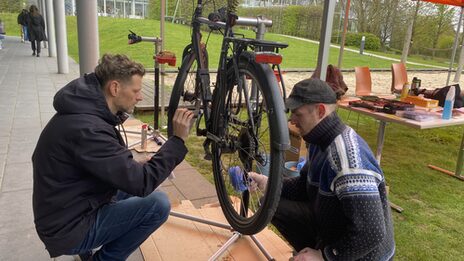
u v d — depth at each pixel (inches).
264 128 67.9
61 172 55.2
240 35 76.9
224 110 74.5
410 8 808.3
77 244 59.1
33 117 186.7
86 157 53.7
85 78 57.9
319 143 58.9
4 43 619.5
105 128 55.3
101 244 64.3
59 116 55.9
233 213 78.4
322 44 104.3
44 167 55.7
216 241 85.4
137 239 68.3
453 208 124.5
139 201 65.9
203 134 82.7
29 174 119.4
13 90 252.1
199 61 86.6
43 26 452.8
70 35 744.3
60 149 54.4
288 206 75.5
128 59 59.3
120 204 64.9
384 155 179.8
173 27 699.4
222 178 83.9
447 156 183.5
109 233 63.6
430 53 815.1
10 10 1072.8
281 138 56.3
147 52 478.6
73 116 54.6
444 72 584.7
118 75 56.9
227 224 89.4
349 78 435.2
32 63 396.8
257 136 67.9
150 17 1030.4
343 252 54.2
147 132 157.8
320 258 60.2
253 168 81.2
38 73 332.5
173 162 61.9
